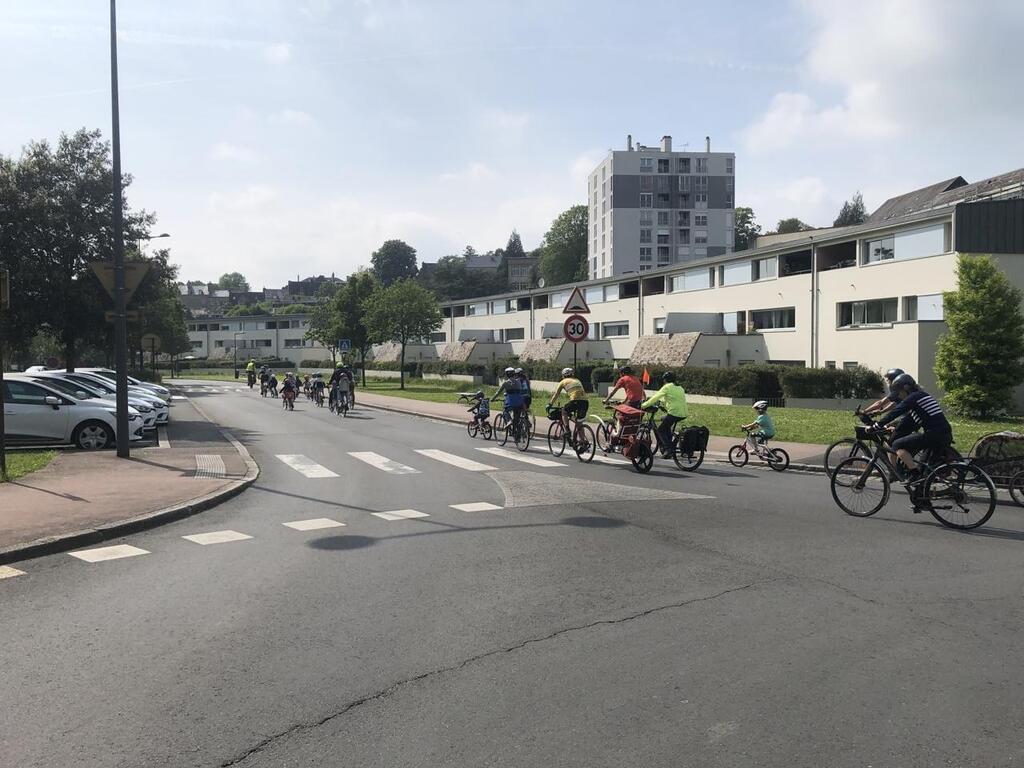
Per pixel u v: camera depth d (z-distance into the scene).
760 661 4.62
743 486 11.55
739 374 28.81
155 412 19.59
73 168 29.95
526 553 7.35
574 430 14.82
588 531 8.32
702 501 10.21
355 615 5.54
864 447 9.41
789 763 3.44
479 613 5.55
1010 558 7.12
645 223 104.75
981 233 29.02
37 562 7.20
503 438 19.31
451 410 29.38
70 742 3.68
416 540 7.96
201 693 4.22
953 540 7.86
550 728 3.78
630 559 7.09
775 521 8.85
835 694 4.16
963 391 25.55
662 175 104.94
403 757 3.51
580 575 6.55
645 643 4.93
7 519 8.64
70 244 28.55
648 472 13.21
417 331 50.25
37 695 4.21
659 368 32.97
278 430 22.14
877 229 32.94
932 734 3.71
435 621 5.39
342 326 58.28
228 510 9.89
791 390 28.81
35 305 28.22
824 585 6.23
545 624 5.31
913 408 8.63
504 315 66.62
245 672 4.51
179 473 12.41
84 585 6.41
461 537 8.08
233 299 163.75
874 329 31.86
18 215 27.91
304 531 8.51
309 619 5.46
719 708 3.99
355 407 33.81
